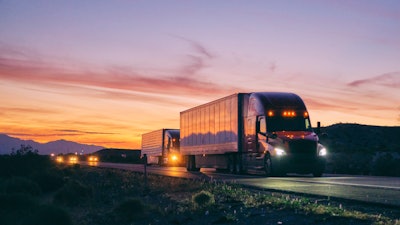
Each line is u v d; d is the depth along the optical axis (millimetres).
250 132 33406
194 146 44312
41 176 23375
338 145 79375
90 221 12547
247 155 34188
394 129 110125
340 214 10703
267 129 31172
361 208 12383
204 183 20828
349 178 27688
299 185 20391
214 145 39281
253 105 33094
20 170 29109
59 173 31906
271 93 32969
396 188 18438
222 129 37781
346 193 16297
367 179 26328
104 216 13062
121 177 29812
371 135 103750
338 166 42562
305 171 29719
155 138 71500
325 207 11711
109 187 23203
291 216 10883
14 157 29969
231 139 35906
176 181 23500
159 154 68375
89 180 29766
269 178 27469
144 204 13578
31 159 30609
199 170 45750
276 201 12961
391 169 36812
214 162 40594
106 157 137375
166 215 12656
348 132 105062
